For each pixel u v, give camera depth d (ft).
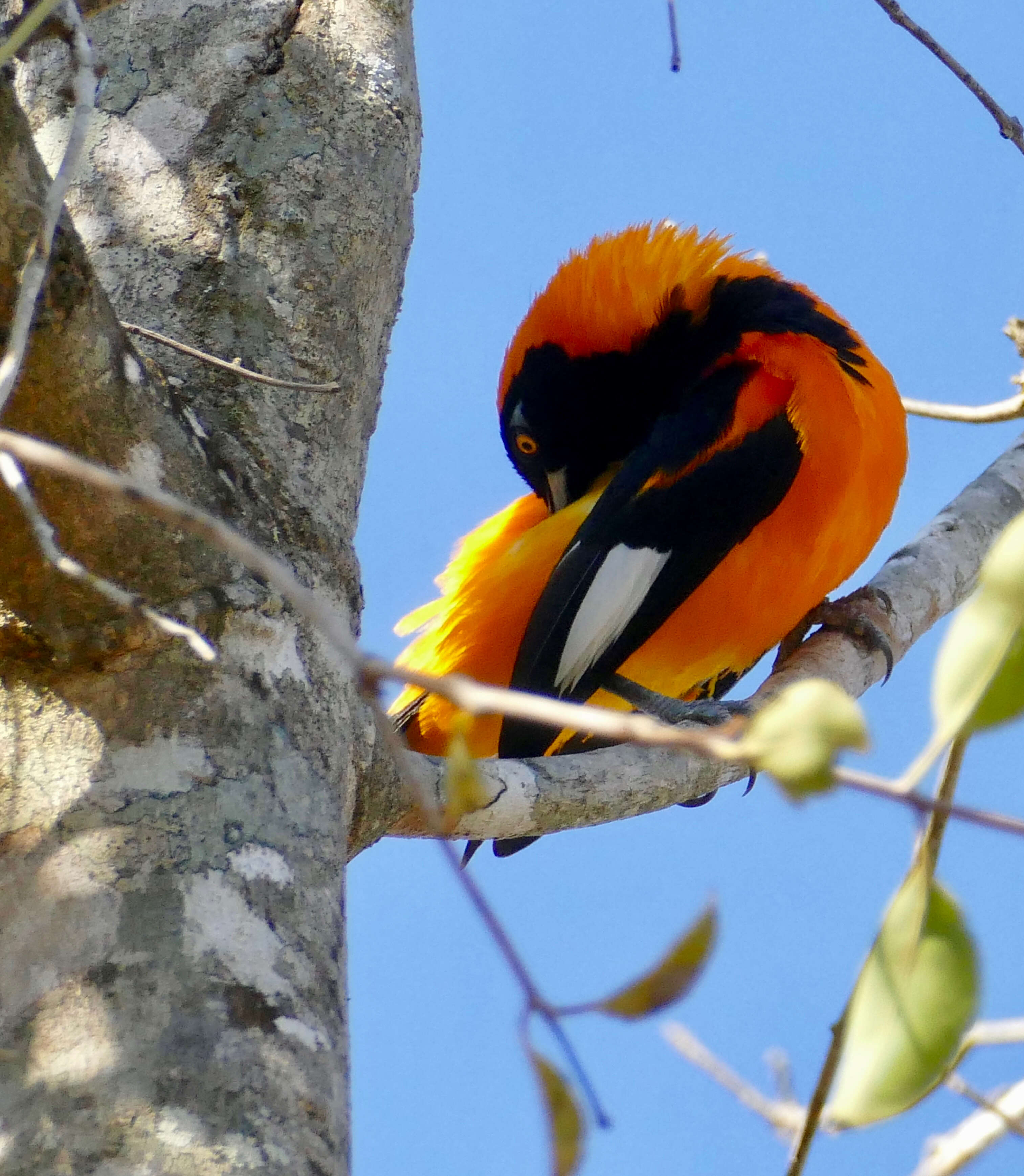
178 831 16.66
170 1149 13.88
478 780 11.93
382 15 27.30
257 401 21.85
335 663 19.71
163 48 25.46
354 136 25.31
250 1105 14.49
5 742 17.47
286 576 11.00
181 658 18.15
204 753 17.51
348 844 21.25
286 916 16.46
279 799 17.60
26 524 17.62
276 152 24.53
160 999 15.06
